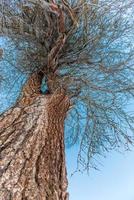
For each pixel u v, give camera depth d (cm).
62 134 393
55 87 472
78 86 502
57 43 467
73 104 498
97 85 514
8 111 382
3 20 468
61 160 339
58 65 498
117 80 521
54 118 399
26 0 449
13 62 519
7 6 474
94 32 493
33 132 338
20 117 368
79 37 492
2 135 327
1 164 278
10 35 490
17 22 484
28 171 279
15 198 242
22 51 508
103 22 491
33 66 505
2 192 245
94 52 503
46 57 492
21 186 257
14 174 268
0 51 513
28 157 297
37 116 372
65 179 314
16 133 331
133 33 509
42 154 313
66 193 293
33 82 477
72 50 499
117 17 496
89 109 546
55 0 446
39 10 478
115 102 539
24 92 448
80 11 471
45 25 486
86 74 507
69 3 468
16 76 552
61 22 450
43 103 405
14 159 288
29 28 486
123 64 509
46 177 286
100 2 478
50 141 347
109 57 507
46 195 262
